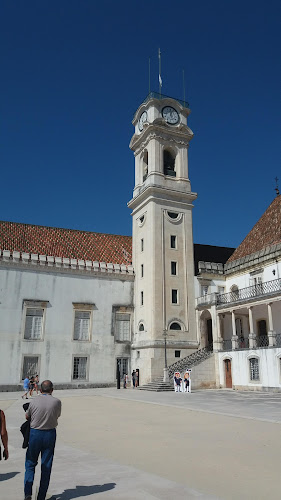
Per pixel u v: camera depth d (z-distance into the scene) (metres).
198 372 35.62
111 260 43.28
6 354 35.38
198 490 6.88
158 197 41.69
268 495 6.64
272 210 42.69
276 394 27.95
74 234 45.38
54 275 38.88
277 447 10.38
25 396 28.83
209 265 42.81
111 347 39.50
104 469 8.28
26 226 43.31
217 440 11.42
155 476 7.70
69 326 38.22
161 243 40.66
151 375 36.44
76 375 37.78
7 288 36.69
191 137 45.03
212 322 38.00
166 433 12.76
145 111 45.19
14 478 7.74
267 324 36.62
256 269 38.47
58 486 7.09
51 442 6.33
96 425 14.73
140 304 40.66
